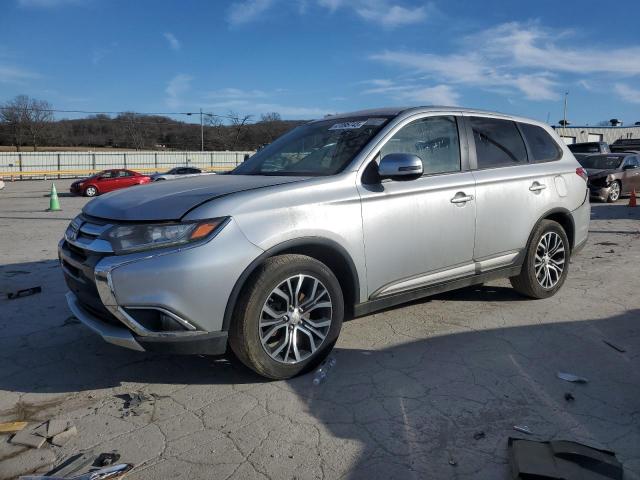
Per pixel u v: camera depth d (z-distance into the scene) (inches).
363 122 172.6
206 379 144.4
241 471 104.6
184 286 122.7
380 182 155.3
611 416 122.9
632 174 647.8
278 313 137.9
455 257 173.3
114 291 123.2
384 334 174.2
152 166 2306.8
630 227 419.2
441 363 151.7
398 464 105.8
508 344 165.0
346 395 133.9
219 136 3046.3
